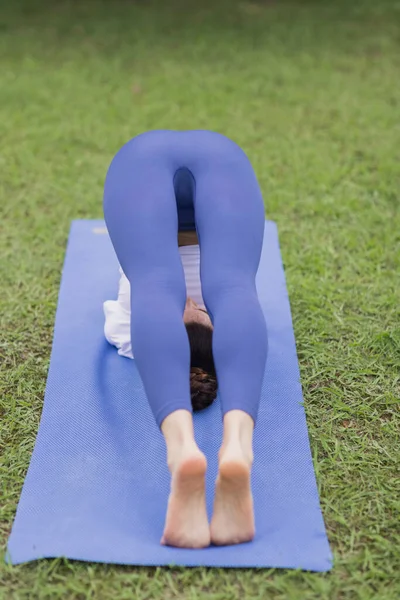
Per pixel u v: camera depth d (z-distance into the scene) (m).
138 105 4.73
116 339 2.61
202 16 6.12
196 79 5.08
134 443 2.27
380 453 2.29
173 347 1.91
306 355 2.69
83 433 2.30
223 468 1.75
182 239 2.51
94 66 5.24
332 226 3.54
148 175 2.27
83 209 3.67
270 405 2.41
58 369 2.55
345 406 2.45
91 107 4.68
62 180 3.89
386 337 2.78
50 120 4.53
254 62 5.34
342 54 5.50
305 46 5.61
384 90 4.97
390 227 3.54
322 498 2.12
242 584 1.85
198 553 1.89
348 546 1.98
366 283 3.14
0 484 2.18
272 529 1.98
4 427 2.38
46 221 3.54
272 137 4.37
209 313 2.07
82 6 6.28
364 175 3.96
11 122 4.49
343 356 2.70
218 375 1.93
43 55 5.39
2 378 2.60
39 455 2.22
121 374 2.53
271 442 2.27
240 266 2.10
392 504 2.10
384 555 1.95
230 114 4.63
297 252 3.35
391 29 5.92
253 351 1.93
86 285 2.98
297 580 1.86
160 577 1.87
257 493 2.09
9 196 3.76
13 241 3.39
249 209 2.22
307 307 2.96
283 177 3.96
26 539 1.94
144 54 5.45
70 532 1.96
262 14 6.18
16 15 6.06
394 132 4.45
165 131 2.43
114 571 1.89
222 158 2.33
